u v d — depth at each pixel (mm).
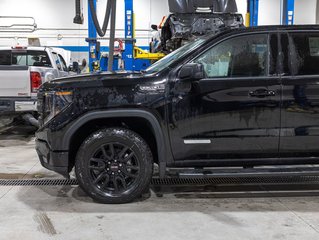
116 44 13312
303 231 3461
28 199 4332
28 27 18031
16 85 7562
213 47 4098
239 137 4020
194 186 4828
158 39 11141
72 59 18141
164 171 4062
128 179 4172
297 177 5195
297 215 3850
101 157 4098
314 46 4125
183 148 4031
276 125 4020
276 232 3439
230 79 4000
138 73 4195
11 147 7441
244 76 4043
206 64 4082
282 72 4051
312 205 4148
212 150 4043
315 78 4039
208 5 9227
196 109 3973
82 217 3785
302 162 4164
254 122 4004
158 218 3766
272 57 4070
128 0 10281
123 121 4188
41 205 4133
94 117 3945
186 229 3508
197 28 9062
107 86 3971
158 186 4824
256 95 3979
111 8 5672
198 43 4266
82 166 4031
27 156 6590
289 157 4137
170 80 3988
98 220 3711
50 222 3666
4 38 18047
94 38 10711
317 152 4141
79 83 4000
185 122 3979
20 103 7551
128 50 10398
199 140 4012
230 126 4000
